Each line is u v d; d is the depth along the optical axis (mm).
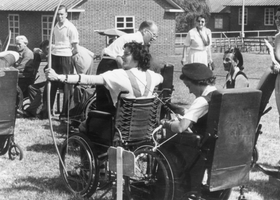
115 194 5375
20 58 11055
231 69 7188
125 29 35156
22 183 6441
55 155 7750
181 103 12938
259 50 40594
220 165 4816
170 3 37219
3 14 38406
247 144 4949
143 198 5438
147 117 5785
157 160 5113
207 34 11648
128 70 5684
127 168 4520
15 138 8844
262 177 6863
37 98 10320
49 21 34844
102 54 7781
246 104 4812
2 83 6746
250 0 58469
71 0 33688
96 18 34625
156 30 7340
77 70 10188
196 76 5059
